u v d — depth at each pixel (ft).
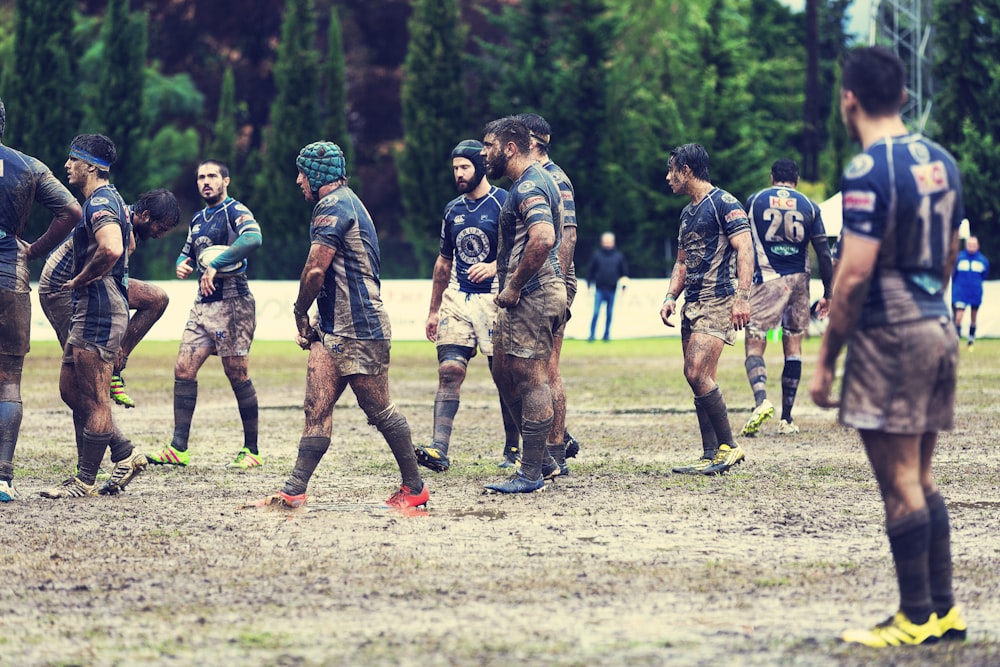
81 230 65.00
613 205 324.60
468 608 41.91
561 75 330.34
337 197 58.85
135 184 295.89
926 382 37.11
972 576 46.47
